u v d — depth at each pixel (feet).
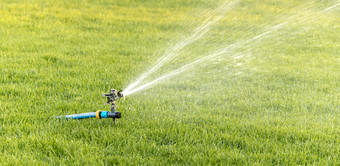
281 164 14.56
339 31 53.52
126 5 69.26
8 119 17.76
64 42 39.27
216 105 22.06
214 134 17.34
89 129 17.43
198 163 14.29
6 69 26.50
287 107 21.75
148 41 44.21
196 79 28.78
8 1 61.72
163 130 17.24
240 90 25.54
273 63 34.63
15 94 21.95
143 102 21.95
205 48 42.16
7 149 15.03
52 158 14.49
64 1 66.80
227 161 14.66
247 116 20.18
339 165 14.65
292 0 75.41
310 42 46.68
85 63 30.66
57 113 19.12
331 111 21.08
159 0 74.64
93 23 52.65
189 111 20.71
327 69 32.35
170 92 24.61
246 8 68.80
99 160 14.32
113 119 17.43
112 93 16.98
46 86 23.89
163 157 14.90
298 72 30.89
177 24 56.24
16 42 36.91
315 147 15.94
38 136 16.01
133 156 14.66
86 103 20.94
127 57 35.12
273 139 16.71
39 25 47.14
